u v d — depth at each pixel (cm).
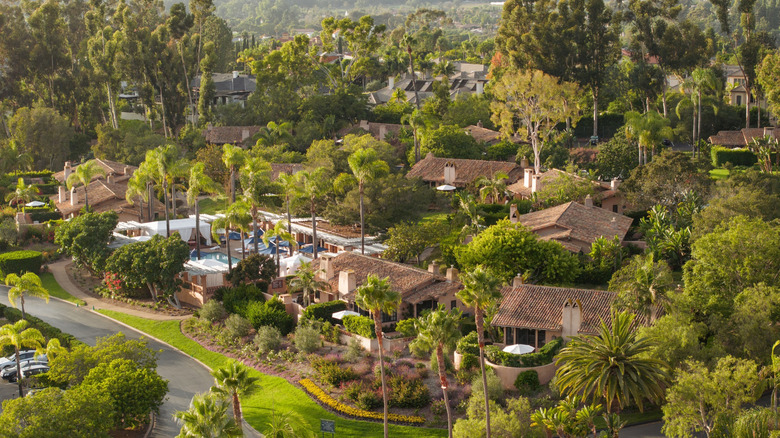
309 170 11488
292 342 7331
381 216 10019
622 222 9225
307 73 17962
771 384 5366
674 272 8244
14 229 10956
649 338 5475
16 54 16525
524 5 15362
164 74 16262
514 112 13788
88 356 6212
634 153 11688
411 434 5678
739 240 6512
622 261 8244
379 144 13125
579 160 12688
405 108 17112
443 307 5397
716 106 13538
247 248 10669
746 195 8350
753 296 6019
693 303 6344
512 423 5222
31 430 4891
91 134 17288
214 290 8631
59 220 11294
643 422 5609
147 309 8625
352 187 10644
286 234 9169
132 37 16000
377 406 6091
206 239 11206
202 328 7881
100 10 17875
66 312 8619
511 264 7675
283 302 7912
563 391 5672
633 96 15262
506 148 13588
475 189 11444
